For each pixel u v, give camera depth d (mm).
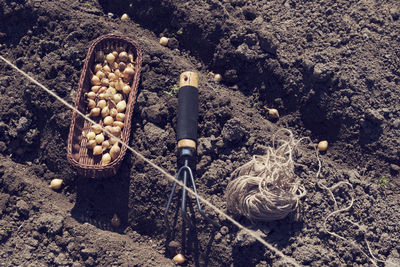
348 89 1412
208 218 1304
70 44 1458
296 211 1323
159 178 1372
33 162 1426
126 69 1411
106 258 1327
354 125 1412
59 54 1453
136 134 1407
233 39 1470
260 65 1464
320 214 1334
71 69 1440
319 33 1465
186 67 1462
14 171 1393
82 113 1397
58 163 1406
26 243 1339
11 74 1469
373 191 1361
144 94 1420
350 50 1441
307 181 1357
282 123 1459
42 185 1400
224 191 1364
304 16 1484
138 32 1527
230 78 1480
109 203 1389
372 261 1304
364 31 1455
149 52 1464
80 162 1373
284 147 1333
